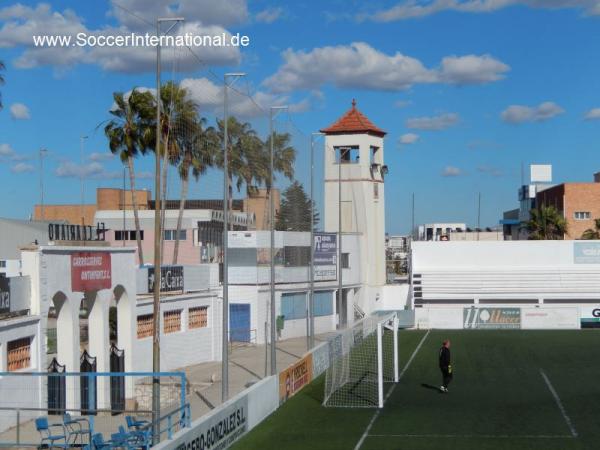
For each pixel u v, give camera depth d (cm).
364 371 4125
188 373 3922
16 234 5412
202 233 5359
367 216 7138
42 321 2786
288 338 5631
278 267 5478
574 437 2511
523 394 3378
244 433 2578
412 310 6719
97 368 3089
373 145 7200
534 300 7525
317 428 2677
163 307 3922
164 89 3888
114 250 3259
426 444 2436
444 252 7756
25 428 2570
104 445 2167
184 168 4084
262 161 4822
